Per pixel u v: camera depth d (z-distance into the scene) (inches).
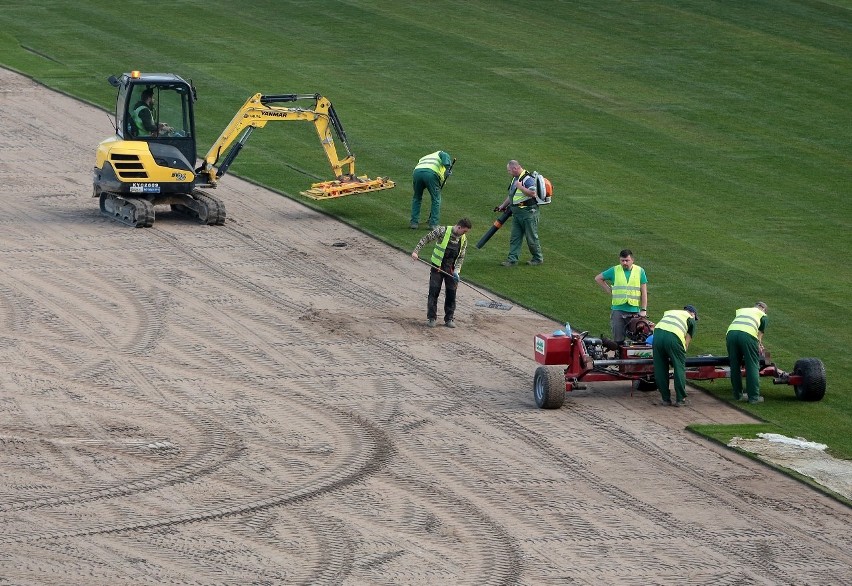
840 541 1861.5
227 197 3617.1
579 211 3609.7
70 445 2055.9
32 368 2368.4
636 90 4869.6
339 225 3412.9
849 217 3693.4
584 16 5787.4
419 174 3329.2
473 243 3324.3
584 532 1850.4
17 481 1921.8
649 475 2052.2
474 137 4254.4
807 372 2389.3
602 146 4237.2
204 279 2925.7
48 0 5689.0
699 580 1727.4
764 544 1839.3
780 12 5940.0
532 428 2217.0
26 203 3467.0
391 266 3105.3
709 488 2015.3
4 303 2699.3
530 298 2925.7
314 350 2539.4
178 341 2546.8
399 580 1686.8
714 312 2883.9
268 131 4259.4
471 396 2354.8
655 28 5644.7
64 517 1818.4
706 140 4367.6
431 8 5826.8
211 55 5017.2
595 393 2417.6
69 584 1642.5
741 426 2266.2
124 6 5649.6
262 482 1957.4
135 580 1658.5
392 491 1946.4
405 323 2726.4
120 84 3346.5
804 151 4311.0
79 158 3924.7
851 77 5128.0
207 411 2222.0
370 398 2315.5
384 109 4493.1
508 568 1733.5
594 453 2127.2
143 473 1969.7
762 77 5078.7
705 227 3533.5
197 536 1781.5
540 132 4347.9
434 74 4936.0
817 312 2918.3
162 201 3378.4
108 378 2342.5
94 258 3029.0
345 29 5462.6
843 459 2145.7
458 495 1946.4
